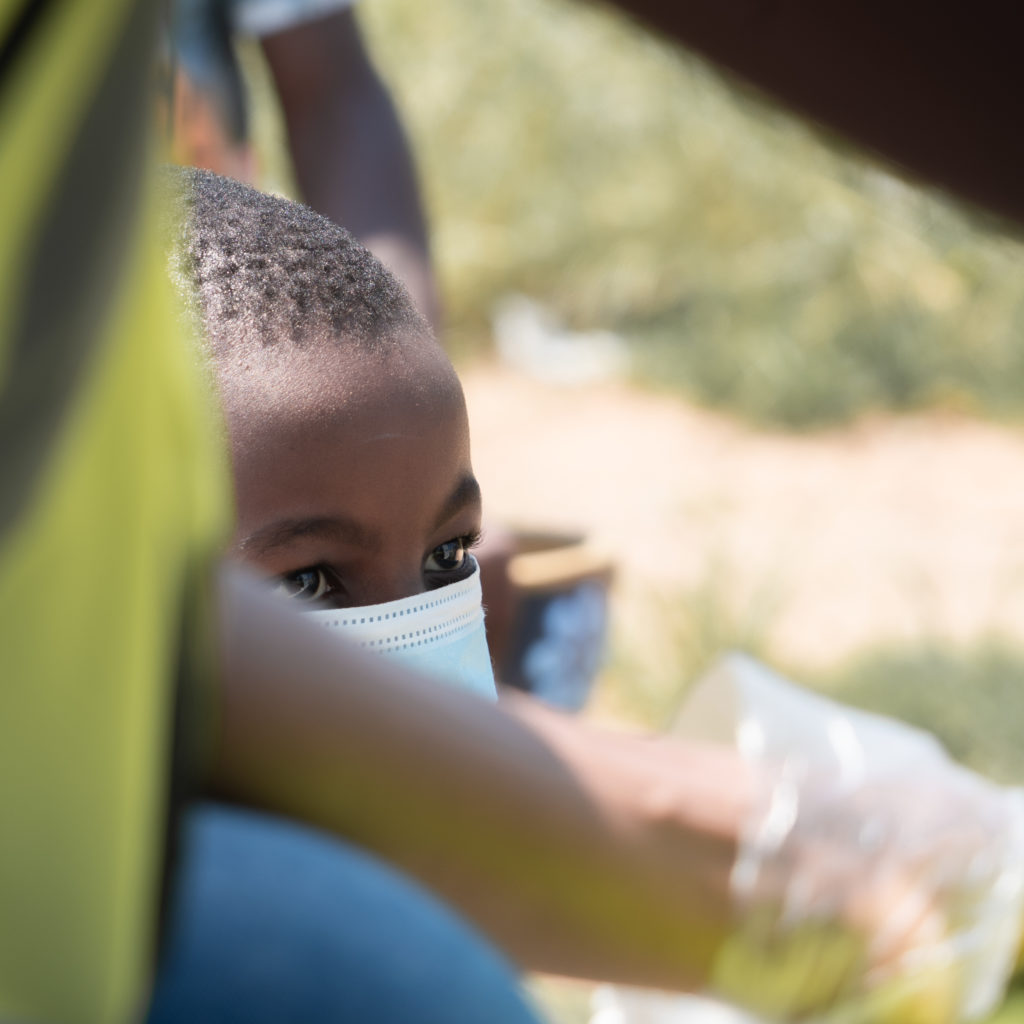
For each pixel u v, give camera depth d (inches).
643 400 350.6
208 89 114.1
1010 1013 31.8
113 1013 21.9
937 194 51.8
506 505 297.9
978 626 237.0
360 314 60.2
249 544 56.2
